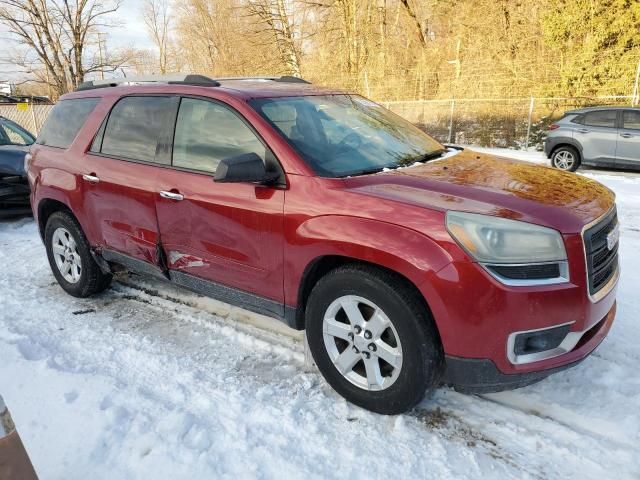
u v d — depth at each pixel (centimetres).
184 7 4219
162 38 4650
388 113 432
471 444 274
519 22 2028
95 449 273
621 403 298
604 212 287
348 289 288
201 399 314
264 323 413
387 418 294
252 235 323
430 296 259
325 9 2766
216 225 340
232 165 293
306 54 2925
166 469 259
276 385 329
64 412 303
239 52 3244
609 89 1678
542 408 299
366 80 2400
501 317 252
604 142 1176
